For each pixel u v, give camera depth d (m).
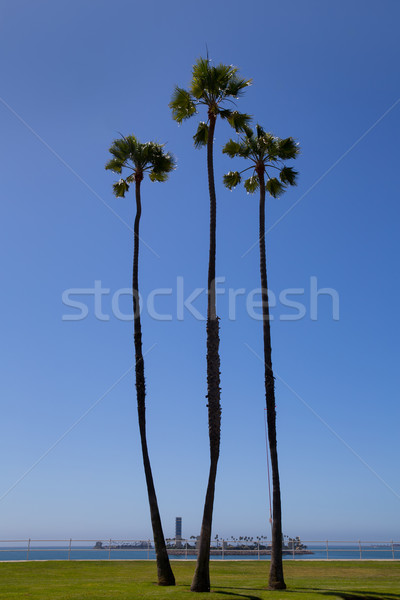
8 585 22.61
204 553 21.84
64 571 29.52
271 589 22.62
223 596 20.02
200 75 28.05
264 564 36.09
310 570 32.78
